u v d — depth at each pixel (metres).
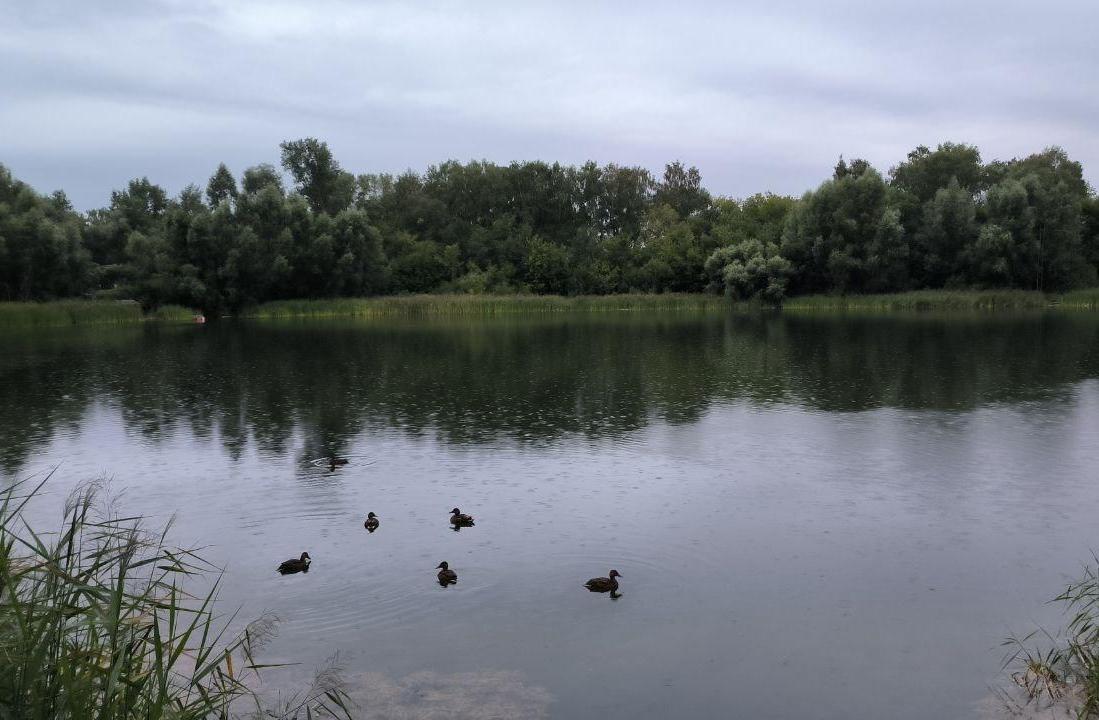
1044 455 18.27
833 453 18.75
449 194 116.44
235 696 8.31
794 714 8.09
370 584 11.34
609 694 8.48
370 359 39.34
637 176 121.31
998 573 11.55
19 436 21.78
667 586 11.21
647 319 71.94
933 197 94.75
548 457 18.64
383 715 8.06
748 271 86.69
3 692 5.20
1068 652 9.07
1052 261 80.44
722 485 16.16
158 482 16.94
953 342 43.53
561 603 10.69
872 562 12.02
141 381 32.19
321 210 103.31
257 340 51.34
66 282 77.06
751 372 33.03
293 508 14.94
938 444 19.48
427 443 20.30
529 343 47.47
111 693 5.51
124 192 115.62
